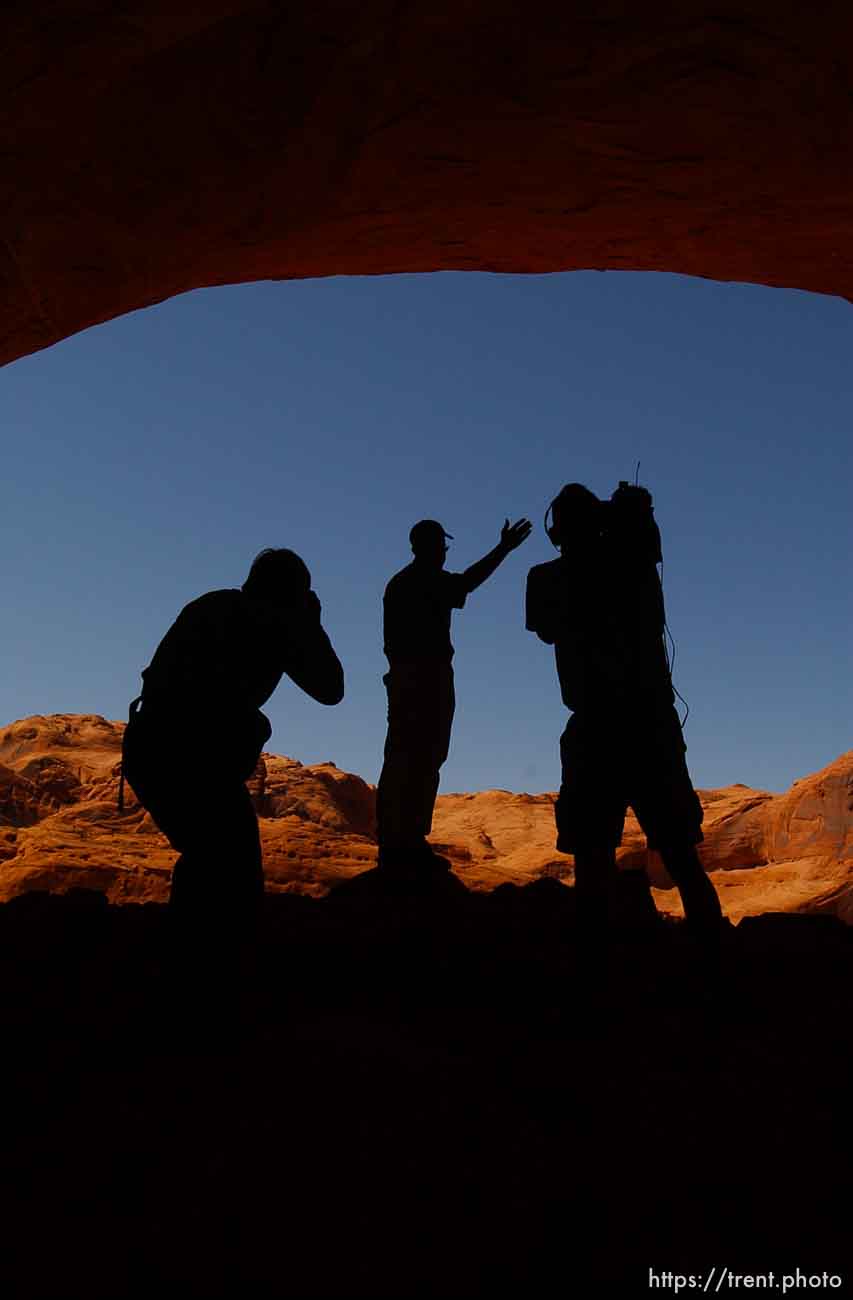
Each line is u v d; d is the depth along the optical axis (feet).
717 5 16.72
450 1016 14.16
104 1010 13.33
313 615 13.43
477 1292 7.13
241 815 12.44
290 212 23.11
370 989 15.83
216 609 12.83
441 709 21.68
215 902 12.16
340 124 19.81
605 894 13.65
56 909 18.93
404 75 18.54
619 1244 7.76
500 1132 9.47
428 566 22.11
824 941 19.07
